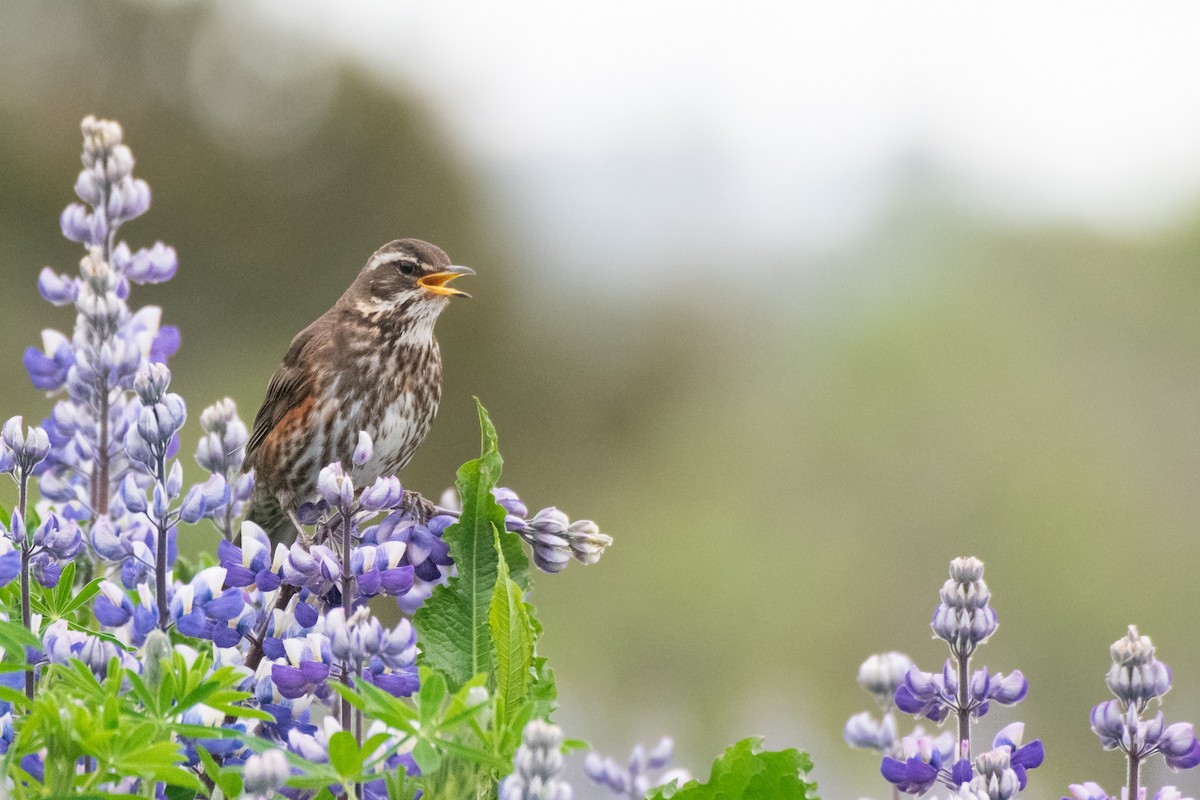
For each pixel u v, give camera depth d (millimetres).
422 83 23281
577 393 24438
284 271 21641
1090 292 26453
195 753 1898
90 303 2828
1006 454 21672
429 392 5512
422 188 22922
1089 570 19156
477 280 23656
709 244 25938
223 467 2814
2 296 16969
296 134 21906
